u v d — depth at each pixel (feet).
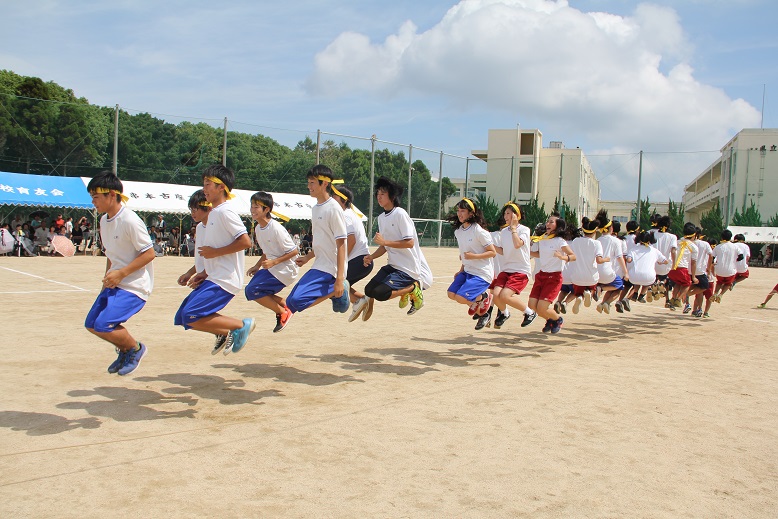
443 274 67.62
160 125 93.66
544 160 188.55
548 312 26.81
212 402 16.66
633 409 17.24
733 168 151.33
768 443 14.71
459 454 13.26
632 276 36.58
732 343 29.71
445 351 25.27
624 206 256.73
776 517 10.75
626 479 12.20
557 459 13.16
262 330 28.86
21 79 127.13
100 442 13.34
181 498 10.72
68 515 9.96
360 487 11.41
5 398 16.33
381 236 22.90
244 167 101.65
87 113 91.04
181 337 25.75
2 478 11.33
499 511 10.59
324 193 18.90
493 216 147.54
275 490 11.18
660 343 29.17
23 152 88.89
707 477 12.46
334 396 17.65
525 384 19.83
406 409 16.55
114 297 15.23
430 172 137.80
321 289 18.89
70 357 21.26
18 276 50.11
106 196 15.20
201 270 18.72
